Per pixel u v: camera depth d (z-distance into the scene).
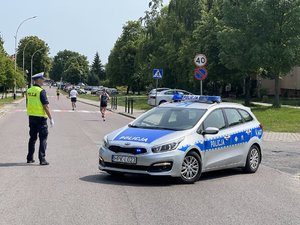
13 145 16.03
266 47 35.88
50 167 11.59
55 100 69.25
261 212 7.79
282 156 15.11
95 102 63.56
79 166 11.84
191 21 48.09
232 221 7.15
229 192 9.34
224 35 38.34
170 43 52.72
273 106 37.41
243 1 37.75
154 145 9.63
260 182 10.59
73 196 8.49
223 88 63.72
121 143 9.80
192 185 9.95
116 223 6.84
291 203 8.55
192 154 10.09
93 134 20.50
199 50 45.62
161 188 9.50
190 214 7.49
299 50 36.09
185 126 10.48
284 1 35.62
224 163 11.00
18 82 72.69
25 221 6.84
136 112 39.34
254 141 11.88
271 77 46.75
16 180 9.85
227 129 11.16
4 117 31.55
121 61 106.62
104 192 8.91
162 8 58.47
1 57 53.88
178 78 54.31
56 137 18.84
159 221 7.02
